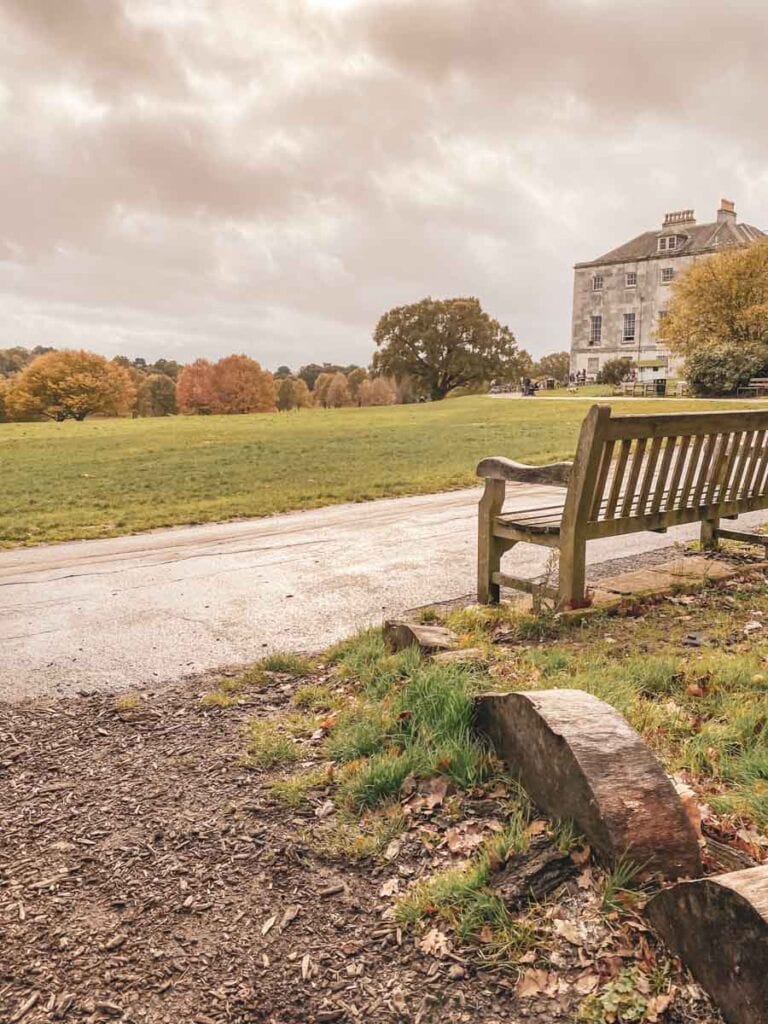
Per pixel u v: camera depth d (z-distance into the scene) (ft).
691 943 6.47
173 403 390.21
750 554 22.30
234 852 9.00
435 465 54.29
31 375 260.21
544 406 126.31
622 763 8.14
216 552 26.91
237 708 13.23
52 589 22.27
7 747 12.07
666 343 148.15
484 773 9.67
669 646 14.61
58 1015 6.78
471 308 286.66
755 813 8.85
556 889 7.62
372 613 18.48
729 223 213.66
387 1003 6.74
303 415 160.86
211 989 7.02
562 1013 6.43
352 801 9.77
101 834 9.52
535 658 13.70
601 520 16.29
